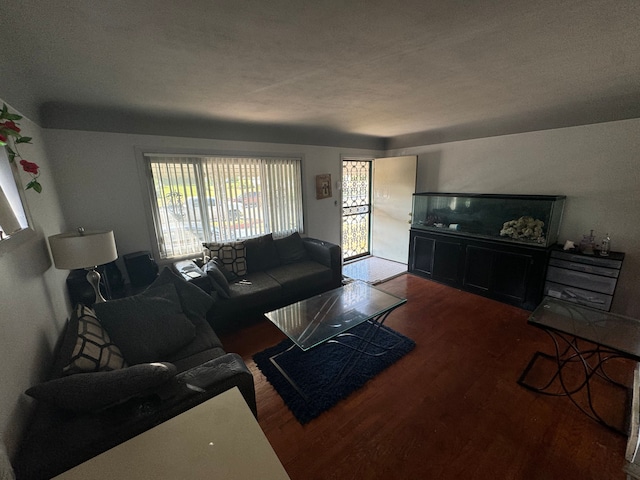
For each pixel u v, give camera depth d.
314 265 3.48
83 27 1.08
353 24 1.12
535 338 2.51
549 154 3.05
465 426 1.62
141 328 1.59
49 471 0.86
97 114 2.33
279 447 1.52
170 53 1.34
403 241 4.68
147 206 2.71
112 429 0.99
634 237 2.63
